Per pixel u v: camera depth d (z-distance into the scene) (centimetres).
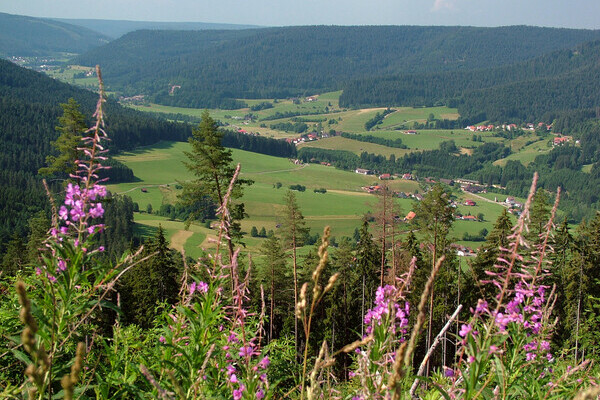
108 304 401
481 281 403
